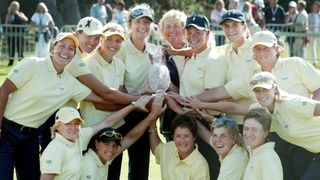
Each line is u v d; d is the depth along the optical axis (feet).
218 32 80.74
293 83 29.99
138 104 31.14
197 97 31.27
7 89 29.30
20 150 30.04
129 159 33.45
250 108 29.84
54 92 29.63
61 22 118.32
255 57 30.12
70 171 29.17
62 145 29.19
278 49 30.12
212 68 31.19
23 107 29.55
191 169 30.63
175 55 32.42
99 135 30.22
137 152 33.17
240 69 30.89
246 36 31.12
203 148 31.68
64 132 29.25
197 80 31.53
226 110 30.89
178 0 139.74
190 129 30.30
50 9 118.32
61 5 133.39
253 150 28.58
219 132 29.43
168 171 31.12
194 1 141.08
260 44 29.66
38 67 29.43
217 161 31.71
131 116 32.32
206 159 31.73
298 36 86.84
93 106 31.35
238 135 29.73
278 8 93.04
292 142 29.60
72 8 120.67
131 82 32.22
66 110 29.22
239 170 29.30
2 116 29.43
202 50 31.60
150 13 31.99
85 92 30.50
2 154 29.58
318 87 29.99
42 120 29.94
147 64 32.45
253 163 28.43
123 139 31.48
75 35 30.30
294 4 94.12
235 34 30.76
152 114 31.35
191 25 31.12
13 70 29.25
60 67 29.60
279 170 28.07
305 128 28.94
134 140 31.65
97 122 31.37
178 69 32.45
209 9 141.18
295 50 86.99
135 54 32.19
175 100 31.37
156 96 31.22
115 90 30.99
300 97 28.84
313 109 28.48
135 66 32.19
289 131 28.94
